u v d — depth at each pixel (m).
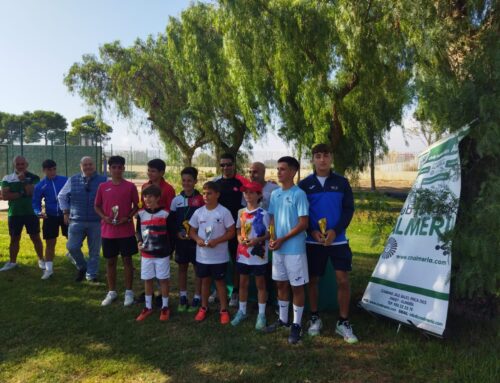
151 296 4.74
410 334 3.95
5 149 25.72
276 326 4.32
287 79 11.28
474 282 3.31
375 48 9.76
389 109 11.97
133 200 5.14
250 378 3.31
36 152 26.44
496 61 3.41
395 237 4.33
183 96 20.62
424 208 3.79
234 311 4.87
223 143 19.25
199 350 3.82
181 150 21.73
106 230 5.04
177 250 4.95
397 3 7.09
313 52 11.03
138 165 36.19
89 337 4.14
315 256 4.17
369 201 4.61
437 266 3.76
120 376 3.40
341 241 4.07
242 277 4.47
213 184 4.53
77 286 5.81
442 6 4.54
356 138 13.45
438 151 4.15
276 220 4.18
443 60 4.77
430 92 3.75
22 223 6.55
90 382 3.32
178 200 4.98
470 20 4.28
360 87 11.78
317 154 4.13
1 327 4.37
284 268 4.11
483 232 3.34
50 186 6.16
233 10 11.19
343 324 4.06
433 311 3.68
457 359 3.41
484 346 3.57
